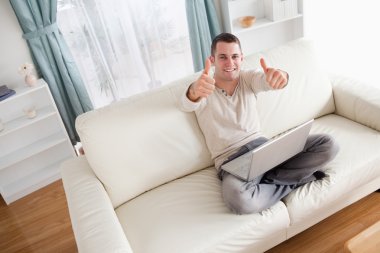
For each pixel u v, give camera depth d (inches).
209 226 52.7
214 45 62.7
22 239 81.3
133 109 61.9
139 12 102.8
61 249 75.9
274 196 55.5
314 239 65.1
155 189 64.3
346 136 66.0
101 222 49.9
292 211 55.8
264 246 58.4
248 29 111.6
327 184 57.4
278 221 54.8
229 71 61.1
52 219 86.0
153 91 65.2
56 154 106.8
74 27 97.8
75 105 103.3
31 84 92.6
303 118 72.9
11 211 92.2
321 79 74.0
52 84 99.3
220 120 62.6
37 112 98.7
